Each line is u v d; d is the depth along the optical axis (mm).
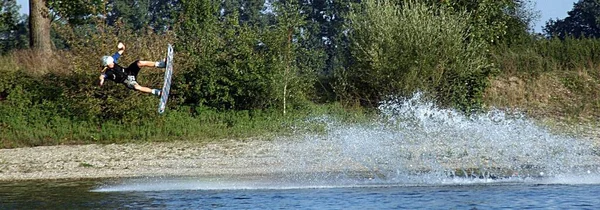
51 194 20844
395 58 37031
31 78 36438
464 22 38031
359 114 36094
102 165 26781
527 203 17734
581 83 40469
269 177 23344
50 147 31500
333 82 40969
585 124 34562
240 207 17984
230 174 24156
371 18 38062
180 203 18781
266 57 36719
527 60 41938
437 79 36938
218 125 34062
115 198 19844
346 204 18078
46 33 41281
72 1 41406
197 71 35969
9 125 33875
